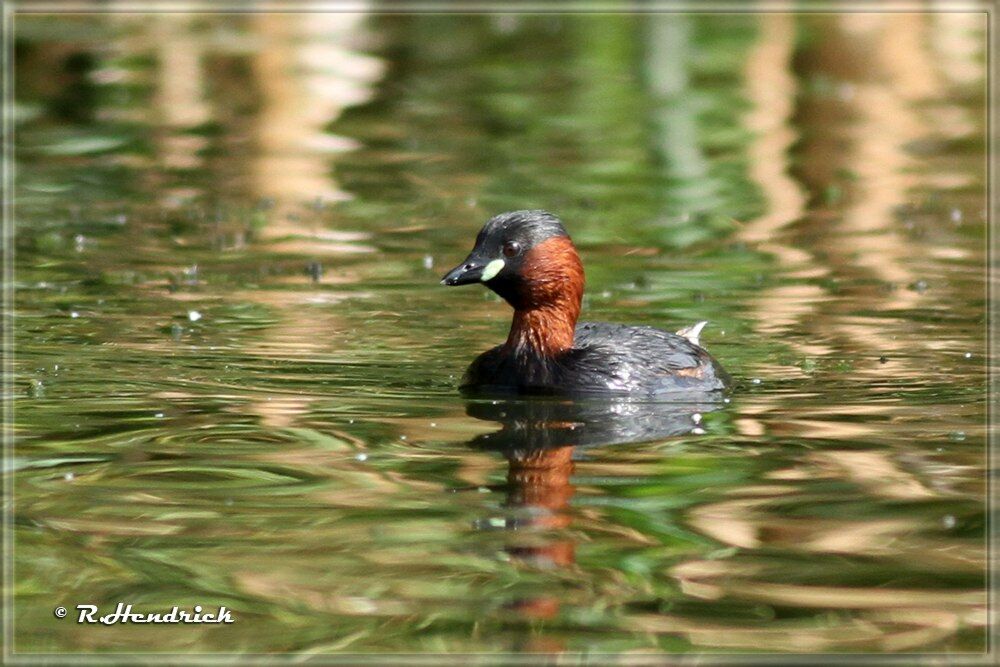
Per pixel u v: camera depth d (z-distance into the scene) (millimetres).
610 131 25531
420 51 31688
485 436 11398
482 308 15938
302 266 17672
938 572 8750
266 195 21469
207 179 22453
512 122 26250
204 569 8734
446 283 12969
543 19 34656
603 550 9078
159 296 16125
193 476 10352
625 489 10141
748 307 15766
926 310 15578
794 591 8508
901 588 8555
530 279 12953
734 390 12820
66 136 25078
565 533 9328
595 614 8219
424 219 20094
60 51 30141
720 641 7922
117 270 17312
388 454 10898
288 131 25719
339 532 9320
